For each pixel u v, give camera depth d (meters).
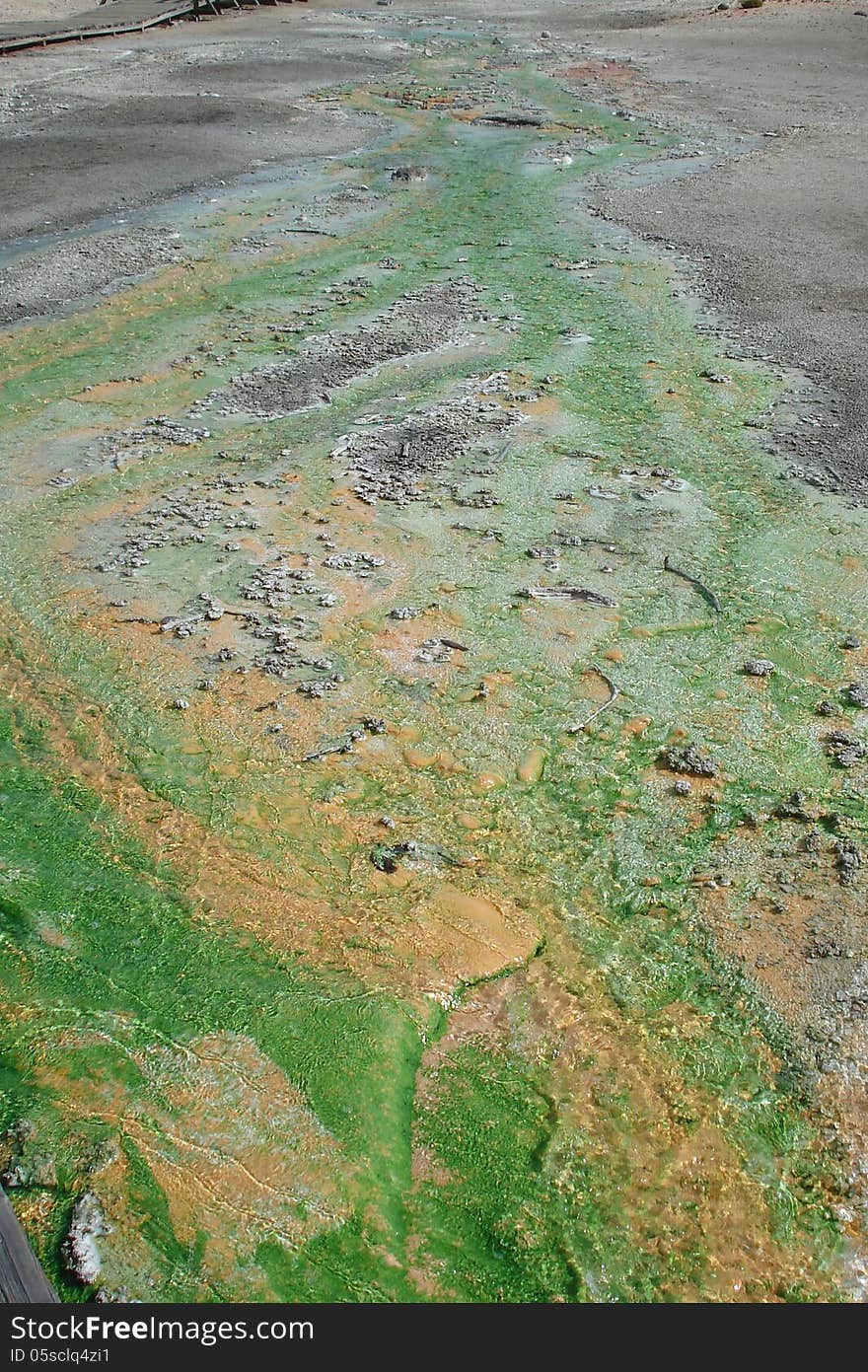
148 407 7.21
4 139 13.64
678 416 7.10
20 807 4.03
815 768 4.21
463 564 5.45
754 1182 2.85
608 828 3.95
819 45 19.22
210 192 12.08
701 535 5.75
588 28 22.52
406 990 3.32
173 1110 2.95
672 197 11.80
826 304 8.85
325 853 3.82
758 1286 2.64
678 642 4.91
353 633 4.93
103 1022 3.22
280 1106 2.97
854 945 3.47
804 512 5.95
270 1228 2.69
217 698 4.54
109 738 4.35
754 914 3.60
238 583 5.28
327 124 15.19
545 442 6.73
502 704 4.51
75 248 10.10
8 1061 3.10
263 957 3.43
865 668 4.74
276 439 6.78
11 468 6.43
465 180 12.76
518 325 8.61
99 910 3.61
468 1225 2.74
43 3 24.91
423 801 4.05
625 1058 3.15
